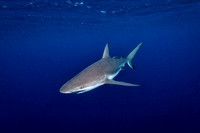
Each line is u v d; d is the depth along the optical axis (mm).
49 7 13992
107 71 5176
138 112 14312
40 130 13539
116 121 13398
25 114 16281
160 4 15039
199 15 22719
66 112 15594
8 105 18609
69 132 12828
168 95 16922
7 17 17375
